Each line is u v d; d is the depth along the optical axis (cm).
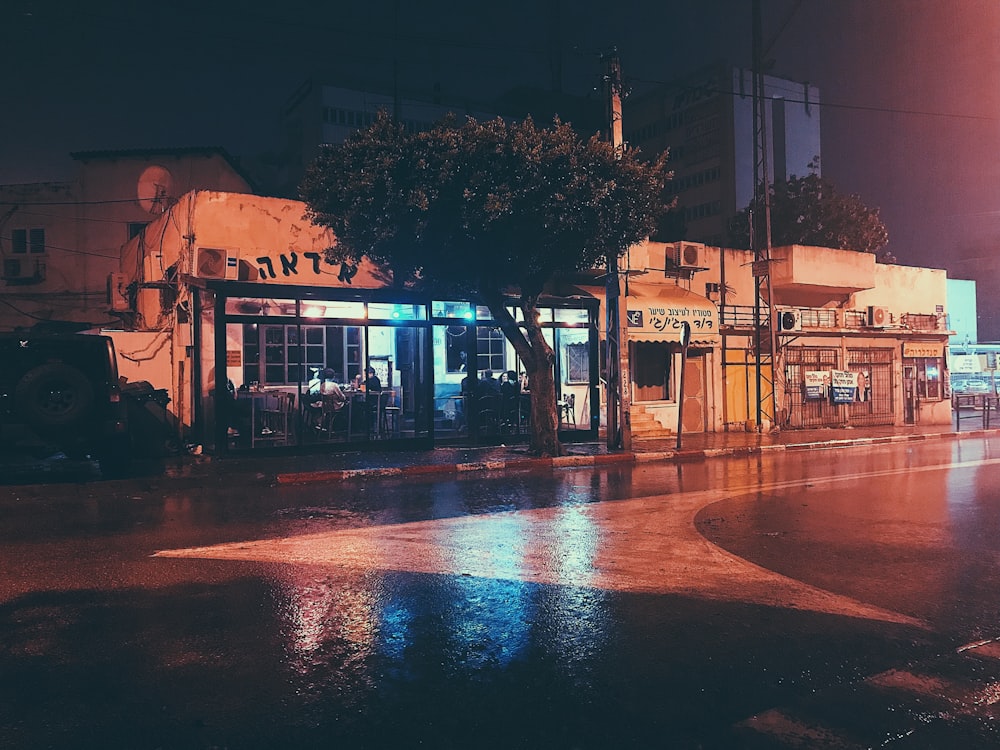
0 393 1138
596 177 1378
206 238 1504
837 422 2497
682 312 1958
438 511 906
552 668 415
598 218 1385
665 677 403
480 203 1319
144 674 404
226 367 1506
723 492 1070
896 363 2672
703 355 2222
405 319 1648
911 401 2727
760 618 503
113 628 478
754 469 1380
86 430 1176
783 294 2444
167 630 474
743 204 6500
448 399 1872
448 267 1504
